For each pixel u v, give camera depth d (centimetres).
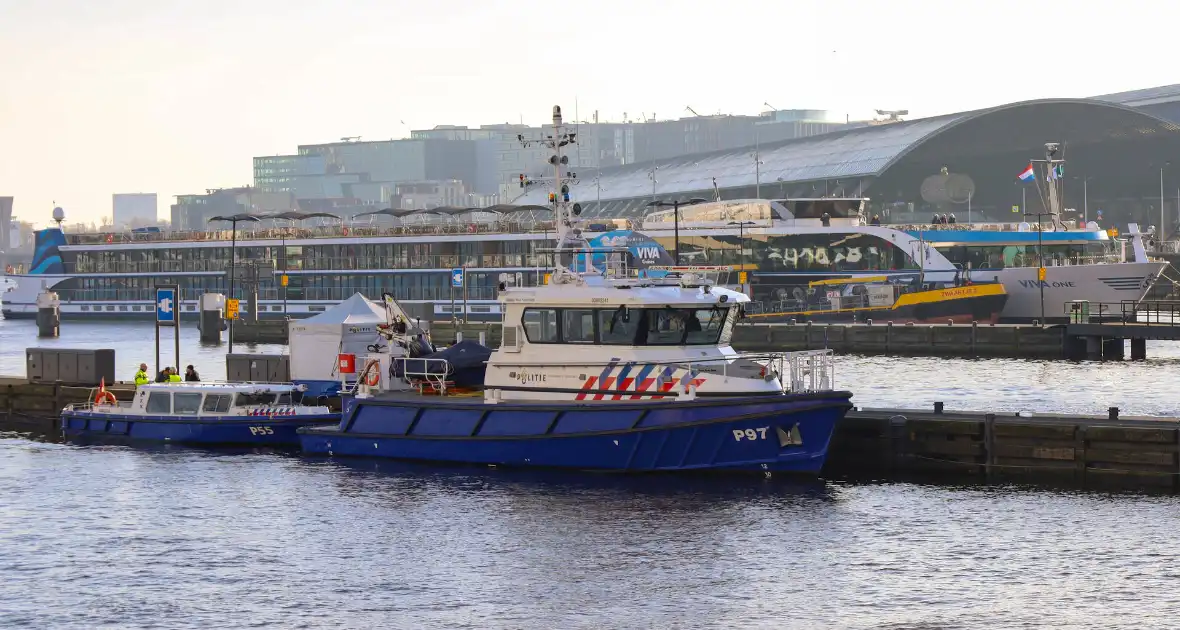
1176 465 5881
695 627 4197
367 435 6619
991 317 14850
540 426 6150
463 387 6800
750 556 4916
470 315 17725
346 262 18662
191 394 7369
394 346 6919
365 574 4775
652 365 6053
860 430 6369
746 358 6153
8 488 6225
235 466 6612
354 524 5428
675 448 5975
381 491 5956
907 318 14975
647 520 5400
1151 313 15712
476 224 18312
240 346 15300
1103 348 12475
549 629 4194
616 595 4503
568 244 6656
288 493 5975
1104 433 5997
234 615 4359
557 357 6228
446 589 4591
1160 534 5141
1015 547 4997
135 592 4606
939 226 16650
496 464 6316
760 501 5675
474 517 5488
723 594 4497
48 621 4328
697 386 6019
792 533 5203
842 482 6053
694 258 16700
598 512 5528
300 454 6894
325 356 8100
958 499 5722
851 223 16850
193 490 6097
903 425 6303
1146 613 4272
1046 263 16162
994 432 6181
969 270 15800
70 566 4922
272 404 7350
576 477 6109
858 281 16175
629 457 6034
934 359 12394
